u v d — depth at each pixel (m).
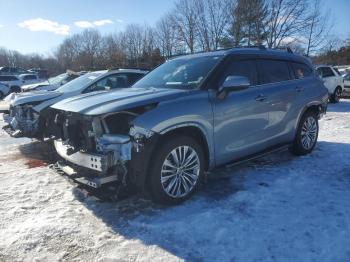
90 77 8.36
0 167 6.01
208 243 3.38
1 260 3.17
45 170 5.75
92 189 4.00
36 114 6.88
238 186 4.77
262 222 3.75
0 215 4.04
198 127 4.24
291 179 5.00
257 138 5.10
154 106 3.99
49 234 3.60
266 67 5.40
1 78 28.88
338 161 5.84
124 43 52.62
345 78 19.27
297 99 5.79
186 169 4.24
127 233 3.61
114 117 3.95
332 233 3.50
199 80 4.58
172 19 39.41
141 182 3.85
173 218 3.88
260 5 28.97
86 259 3.19
